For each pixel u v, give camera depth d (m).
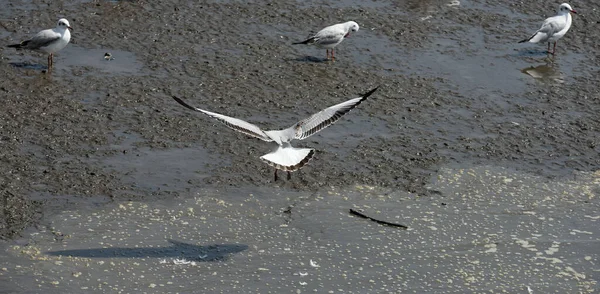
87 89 20.25
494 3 27.47
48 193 15.93
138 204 15.79
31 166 16.77
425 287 13.78
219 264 14.14
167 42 23.19
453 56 23.50
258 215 15.70
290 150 12.11
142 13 24.95
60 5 25.23
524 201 16.64
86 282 13.46
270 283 13.67
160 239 14.77
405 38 24.44
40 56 22.03
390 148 18.38
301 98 20.47
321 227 15.41
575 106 20.88
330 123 11.91
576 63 23.52
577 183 17.36
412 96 20.91
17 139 17.75
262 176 17.02
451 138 18.98
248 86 20.95
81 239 14.61
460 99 20.92
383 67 22.50
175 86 20.72
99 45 22.80
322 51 23.36
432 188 16.94
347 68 22.31
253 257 14.39
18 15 24.34
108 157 17.36
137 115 19.17
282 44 23.59
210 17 25.03
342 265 14.30
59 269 13.73
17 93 19.78
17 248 14.22
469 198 16.66
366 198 16.45
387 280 13.93
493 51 24.02
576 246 15.14
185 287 13.48
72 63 21.64
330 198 16.39
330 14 25.86
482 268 14.38
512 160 18.16
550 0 27.88
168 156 17.55
